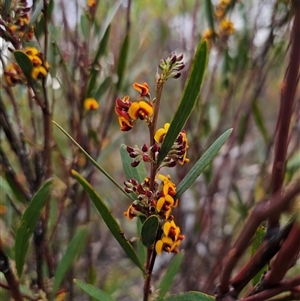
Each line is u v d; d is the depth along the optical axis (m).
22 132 0.36
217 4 0.49
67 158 0.47
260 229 0.22
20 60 0.27
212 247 0.65
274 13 0.47
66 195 0.39
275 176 0.19
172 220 0.20
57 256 0.44
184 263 0.57
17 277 0.27
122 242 0.21
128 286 0.71
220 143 0.20
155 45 0.80
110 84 0.44
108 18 0.39
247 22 0.53
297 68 0.19
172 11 0.73
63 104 0.58
